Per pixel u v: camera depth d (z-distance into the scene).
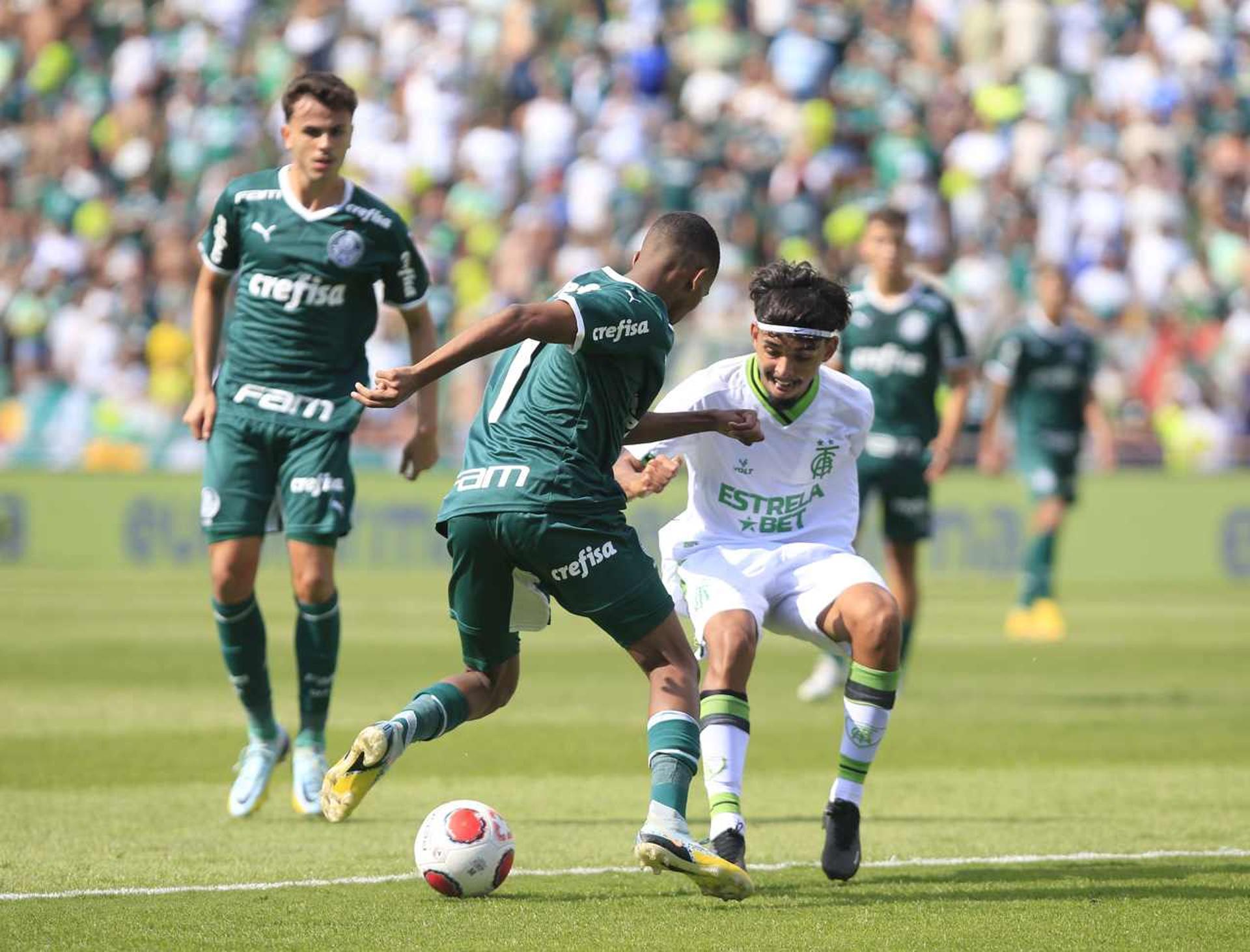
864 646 18.16
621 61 85.50
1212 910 16.70
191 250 76.50
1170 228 78.31
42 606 54.31
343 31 88.44
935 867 19.16
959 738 30.81
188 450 69.44
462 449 67.06
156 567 67.69
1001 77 84.94
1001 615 56.38
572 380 16.81
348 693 35.94
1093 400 49.03
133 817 22.16
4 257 79.62
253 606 22.67
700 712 17.06
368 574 66.94
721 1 87.50
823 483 19.69
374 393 15.42
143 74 87.56
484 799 24.05
